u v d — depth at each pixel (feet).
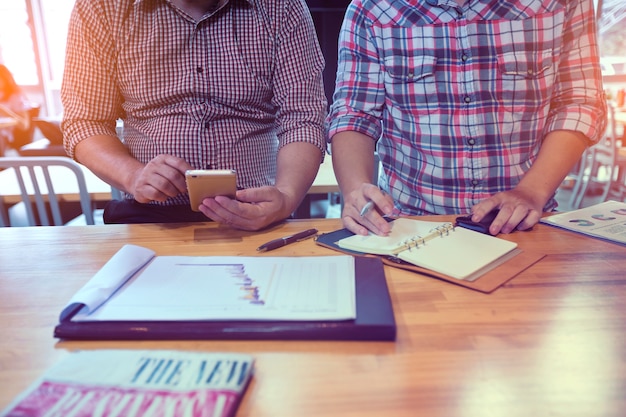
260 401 1.48
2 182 7.02
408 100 3.79
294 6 3.80
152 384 1.46
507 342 1.79
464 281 2.27
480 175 3.76
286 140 3.84
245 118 3.89
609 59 11.55
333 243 2.79
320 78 4.11
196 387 1.44
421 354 1.72
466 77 3.61
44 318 2.01
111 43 3.60
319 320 1.83
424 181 3.89
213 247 2.79
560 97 3.71
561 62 3.69
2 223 6.34
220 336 1.82
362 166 3.54
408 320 1.95
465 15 3.54
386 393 1.51
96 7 3.52
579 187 9.85
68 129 3.77
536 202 3.16
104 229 3.17
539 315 1.98
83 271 2.49
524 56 3.56
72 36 3.66
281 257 2.52
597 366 1.64
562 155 3.43
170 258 2.51
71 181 6.96
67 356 1.62
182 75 3.67
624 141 9.56
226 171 2.82
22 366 1.68
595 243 2.79
